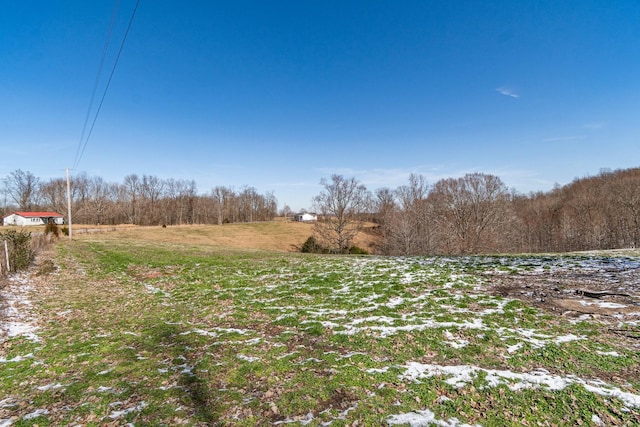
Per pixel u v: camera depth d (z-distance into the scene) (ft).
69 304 30.66
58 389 15.10
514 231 135.54
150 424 12.32
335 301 28.86
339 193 128.77
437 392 14.01
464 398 13.52
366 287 33.14
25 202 253.24
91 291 36.35
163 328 23.50
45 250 75.46
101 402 13.88
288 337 21.02
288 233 187.73
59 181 251.19
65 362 17.97
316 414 12.76
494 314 23.40
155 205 281.74
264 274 42.86
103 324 24.81
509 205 137.18
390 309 25.85
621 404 12.68
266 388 14.80
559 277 33.30
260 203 343.67
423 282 33.81
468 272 38.27
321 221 136.67
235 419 12.57
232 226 212.84
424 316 23.76
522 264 41.75
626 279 30.96
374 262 50.19
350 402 13.48
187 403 13.70
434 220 128.36
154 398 14.11
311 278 38.78
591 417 12.07
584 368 15.53
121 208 266.98
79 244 92.58
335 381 15.15
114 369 17.02
